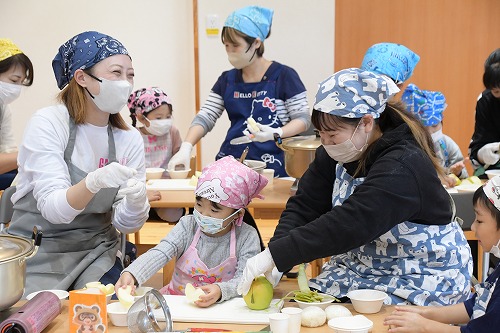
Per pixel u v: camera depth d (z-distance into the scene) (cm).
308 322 172
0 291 171
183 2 576
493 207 174
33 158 236
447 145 377
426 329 165
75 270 235
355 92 186
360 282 201
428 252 196
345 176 207
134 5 578
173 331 165
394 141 193
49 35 580
